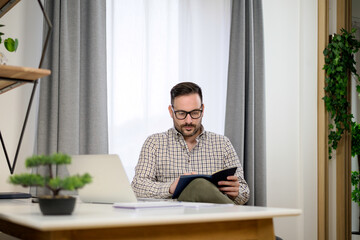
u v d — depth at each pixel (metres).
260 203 3.55
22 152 2.84
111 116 3.25
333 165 4.09
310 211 3.97
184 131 2.66
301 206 3.95
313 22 4.08
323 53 4.02
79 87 2.94
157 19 3.48
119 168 1.58
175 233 1.15
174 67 3.53
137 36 3.39
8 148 2.80
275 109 3.92
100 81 2.97
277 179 3.90
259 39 3.68
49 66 2.83
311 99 4.05
